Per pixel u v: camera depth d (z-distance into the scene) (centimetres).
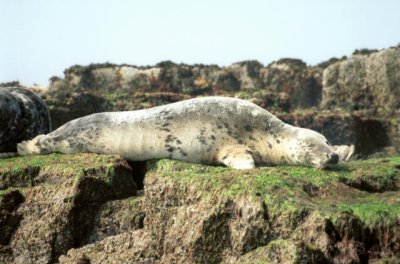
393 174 3475
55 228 3341
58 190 3419
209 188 3042
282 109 7575
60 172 3506
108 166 3500
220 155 3747
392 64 7750
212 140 3756
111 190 3478
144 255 3094
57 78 9162
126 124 3869
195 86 8875
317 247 2600
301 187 3091
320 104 8700
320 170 3466
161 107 3922
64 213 3338
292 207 2786
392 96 7662
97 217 3400
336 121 7194
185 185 3122
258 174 3200
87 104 7138
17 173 3616
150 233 3155
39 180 3575
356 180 3338
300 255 2536
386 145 7112
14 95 4481
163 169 3659
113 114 3981
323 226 2620
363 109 7638
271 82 9262
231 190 2967
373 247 2661
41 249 3341
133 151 3828
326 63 9562
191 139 3766
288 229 2761
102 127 3900
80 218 3372
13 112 4350
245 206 2873
